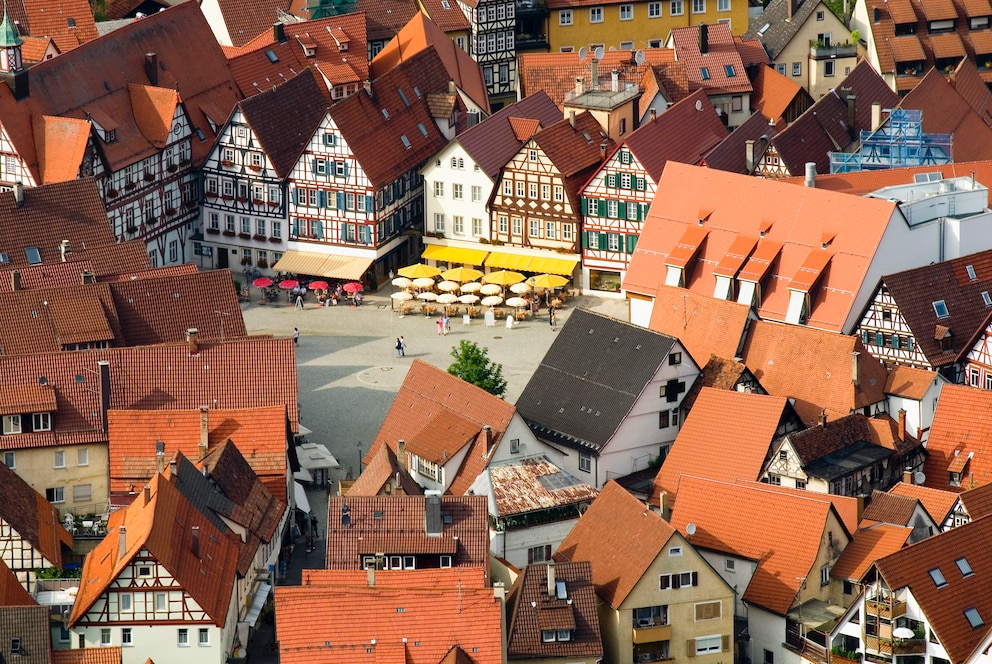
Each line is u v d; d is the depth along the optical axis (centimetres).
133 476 18212
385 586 16112
